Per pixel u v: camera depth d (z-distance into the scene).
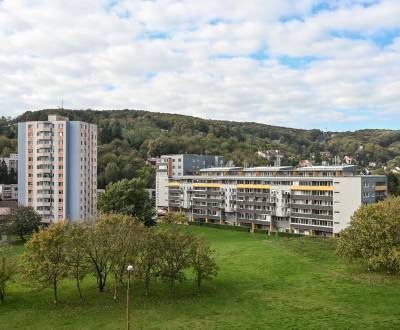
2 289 69.88
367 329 53.44
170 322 58.62
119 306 66.00
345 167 142.75
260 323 57.19
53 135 161.62
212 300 68.31
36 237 69.69
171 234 72.31
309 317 58.69
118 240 71.00
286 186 152.75
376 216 80.38
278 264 91.56
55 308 65.94
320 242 115.06
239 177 171.38
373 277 77.69
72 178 162.50
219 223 178.62
